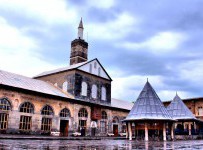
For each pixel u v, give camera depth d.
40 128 28.11
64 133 32.00
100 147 9.42
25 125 26.64
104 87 40.50
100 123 37.69
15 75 30.92
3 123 24.61
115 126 41.66
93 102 37.25
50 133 29.19
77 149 8.00
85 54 44.78
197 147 9.92
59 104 31.17
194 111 47.16
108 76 41.81
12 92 25.78
